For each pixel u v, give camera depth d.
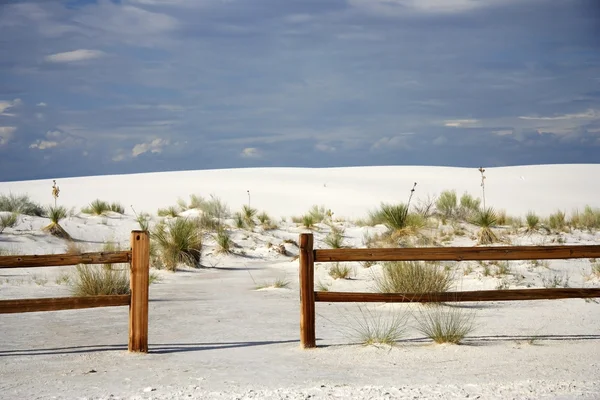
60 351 8.70
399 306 12.38
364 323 10.61
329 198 45.09
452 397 6.08
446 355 8.08
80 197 44.25
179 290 15.92
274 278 18.47
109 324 10.95
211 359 8.13
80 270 14.17
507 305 12.69
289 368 7.55
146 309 8.62
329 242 25.64
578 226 27.41
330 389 6.47
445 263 17.89
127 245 23.78
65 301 8.34
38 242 23.91
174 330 10.41
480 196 46.12
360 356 8.13
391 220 23.67
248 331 10.27
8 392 6.54
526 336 9.28
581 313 11.56
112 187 49.88
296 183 53.22
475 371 7.20
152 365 7.80
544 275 16.44
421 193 47.94
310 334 8.69
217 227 28.97
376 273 17.16
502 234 25.36
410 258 8.81
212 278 18.80
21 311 8.18
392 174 60.97
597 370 7.15
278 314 12.01
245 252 25.12
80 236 26.20
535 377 6.85
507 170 63.50
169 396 6.31
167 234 21.98
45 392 6.53
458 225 26.39
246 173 62.34
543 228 26.33
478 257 8.83
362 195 46.59
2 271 18.64
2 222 25.78
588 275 16.16
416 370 7.32
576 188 51.16
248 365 7.75
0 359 8.21
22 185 52.03
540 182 54.47
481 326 10.21
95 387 6.73
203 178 57.62
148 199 43.47
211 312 12.27
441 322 10.11
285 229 30.77
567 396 6.07
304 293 8.71
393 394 6.22
